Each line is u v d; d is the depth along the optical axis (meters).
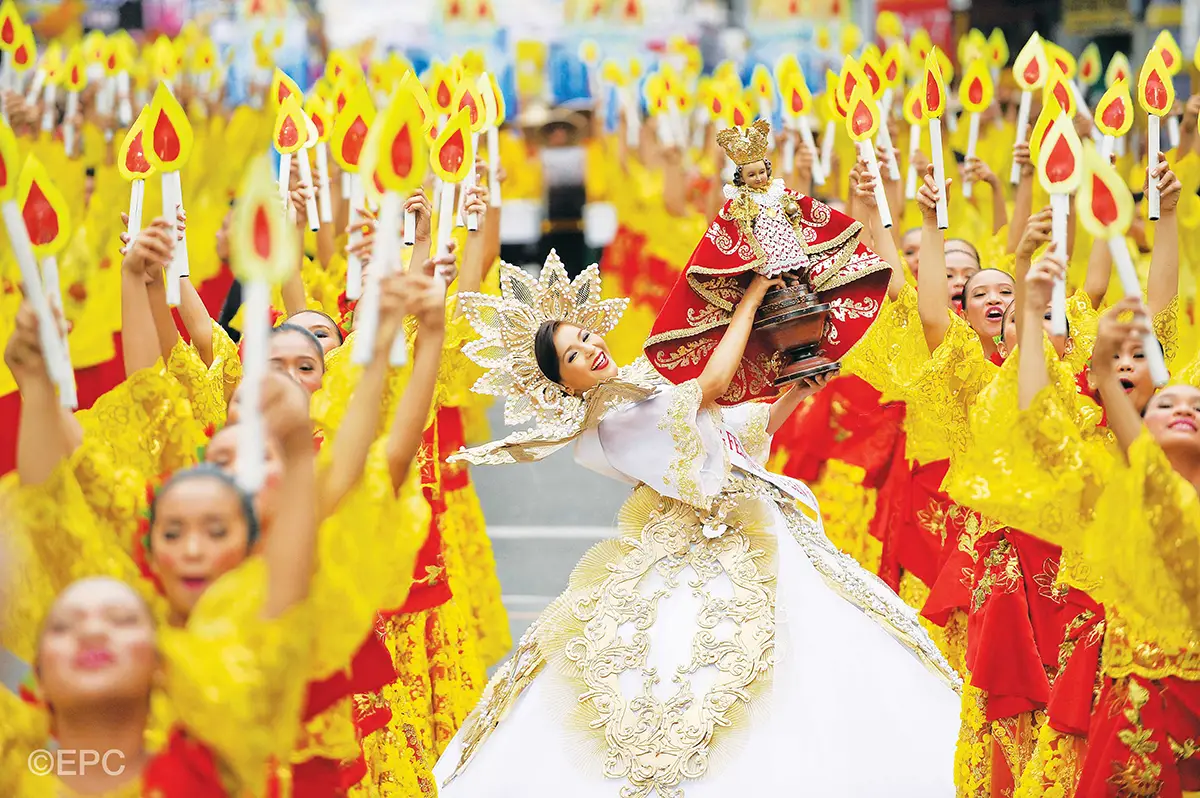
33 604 6.32
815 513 9.55
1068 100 11.02
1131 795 7.25
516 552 16.97
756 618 8.77
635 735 8.59
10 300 12.73
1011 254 12.60
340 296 12.37
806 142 13.09
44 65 15.49
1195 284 14.72
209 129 17.33
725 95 16.16
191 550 5.74
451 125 7.88
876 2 25.86
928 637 9.19
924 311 10.05
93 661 5.47
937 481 11.74
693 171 22.47
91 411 7.67
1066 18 24.12
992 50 16.94
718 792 8.41
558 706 8.79
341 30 27.36
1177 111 12.77
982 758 8.67
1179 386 7.24
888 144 11.94
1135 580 6.86
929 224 10.09
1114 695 7.30
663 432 8.87
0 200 5.67
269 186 5.11
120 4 23.86
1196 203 14.69
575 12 27.89
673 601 8.91
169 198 7.85
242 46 23.89
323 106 12.15
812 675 8.68
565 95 27.75
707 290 8.88
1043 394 7.07
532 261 26.30
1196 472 7.23
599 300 9.33
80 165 15.10
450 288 11.15
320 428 7.91
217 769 5.56
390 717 8.67
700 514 9.08
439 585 10.38
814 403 13.03
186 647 5.37
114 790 5.59
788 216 8.85
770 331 8.87
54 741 5.76
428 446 10.48
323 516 6.26
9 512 6.32
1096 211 6.36
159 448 7.70
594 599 8.95
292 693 5.62
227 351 9.04
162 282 8.26
